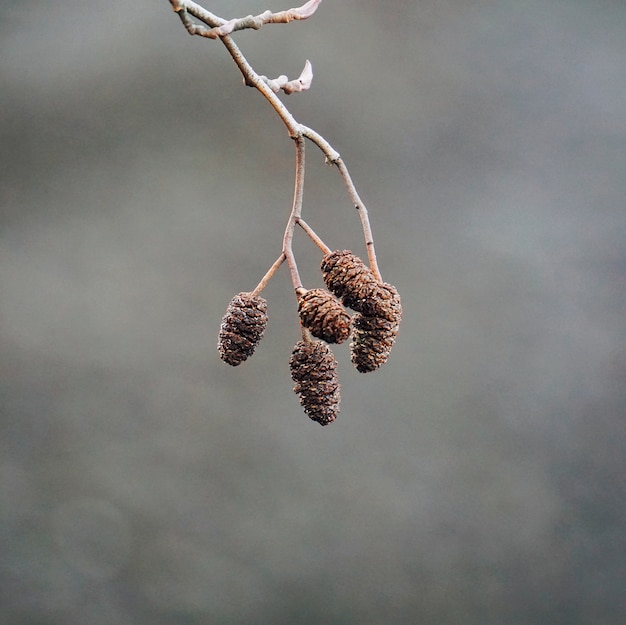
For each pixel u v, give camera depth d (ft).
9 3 3.95
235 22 1.68
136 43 3.98
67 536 3.86
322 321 1.71
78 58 3.97
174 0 1.66
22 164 3.96
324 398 1.75
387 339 1.74
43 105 3.95
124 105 3.99
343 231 3.99
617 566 3.85
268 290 3.99
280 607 3.83
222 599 3.84
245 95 3.98
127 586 3.82
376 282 1.74
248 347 1.75
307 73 1.74
